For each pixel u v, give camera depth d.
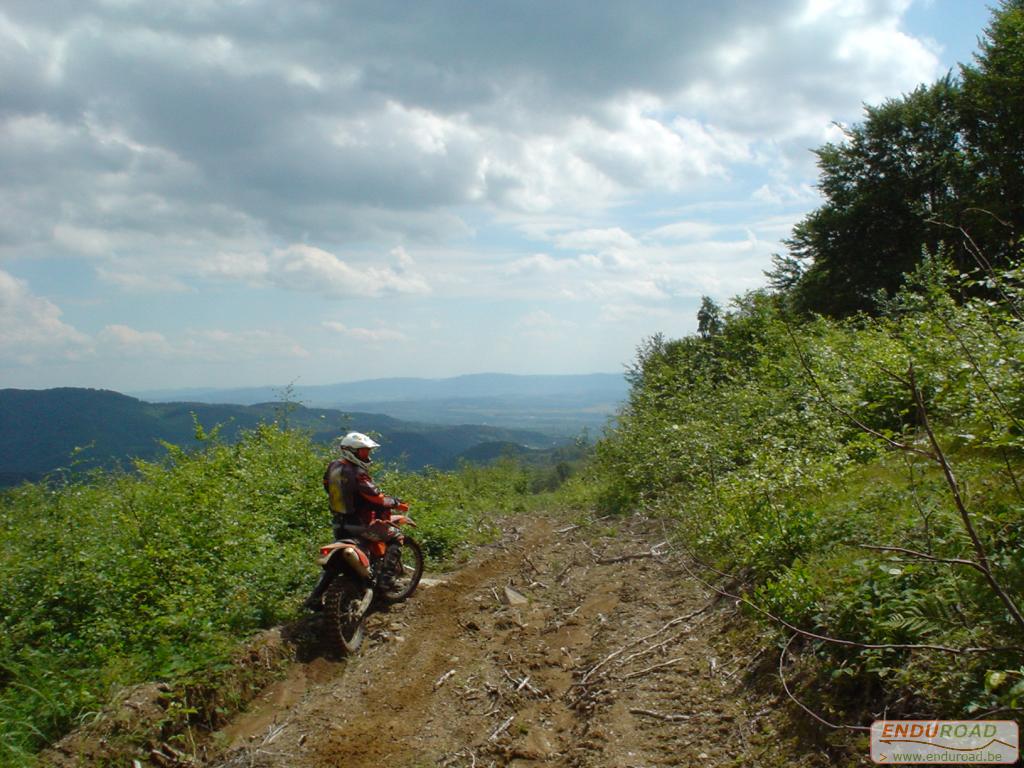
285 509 9.25
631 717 4.89
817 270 29.05
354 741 5.04
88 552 6.66
